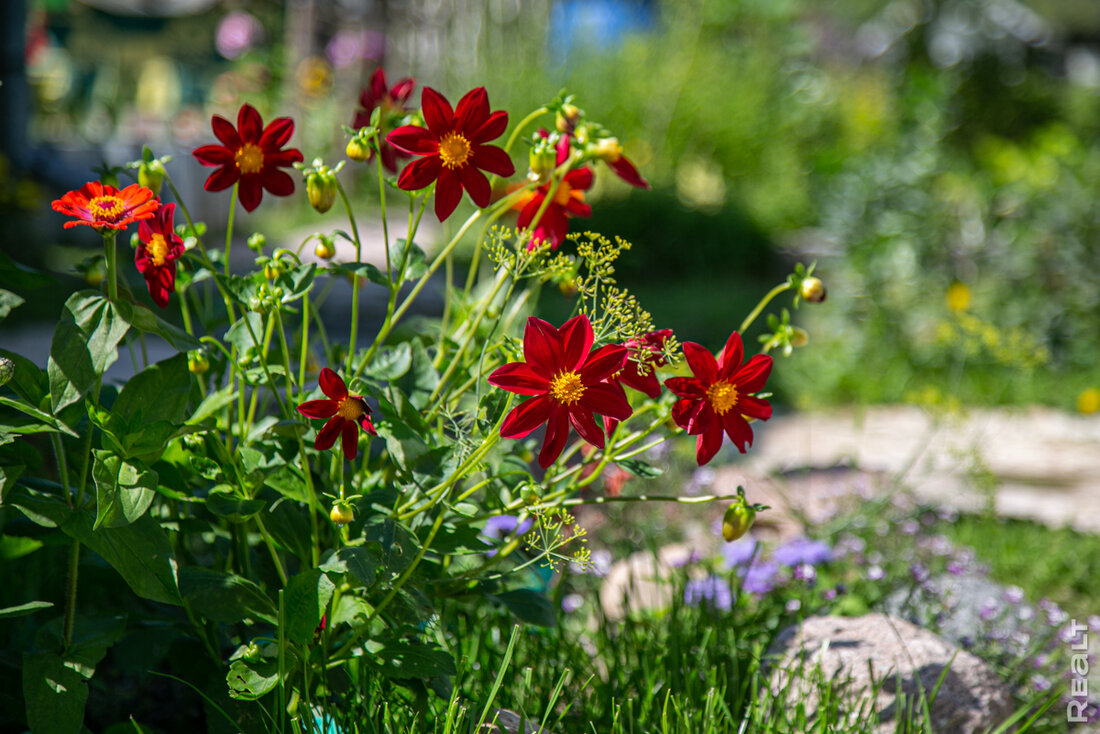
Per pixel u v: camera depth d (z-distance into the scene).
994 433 5.41
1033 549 3.57
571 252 8.92
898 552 3.06
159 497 1.96
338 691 1.91
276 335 2.37
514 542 2.00
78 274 2.09
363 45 12.58
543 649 2.36
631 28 12.78
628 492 3.44
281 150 1.97
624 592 2.54
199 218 9.66
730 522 1.77
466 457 1.77
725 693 2.20
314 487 1.98
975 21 16.80
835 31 18.27
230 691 1.75
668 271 9.30
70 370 1.55
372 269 1.86
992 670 2.32
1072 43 19.14
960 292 5.67
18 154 8.38
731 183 11.27
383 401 1.73
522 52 12.37
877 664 2.26
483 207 1.85
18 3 8.22
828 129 12.23
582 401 1.62
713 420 1.72
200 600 1.68
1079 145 7.38
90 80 13.39
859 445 5.03
